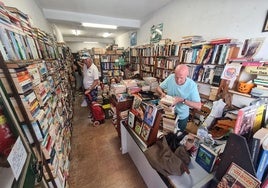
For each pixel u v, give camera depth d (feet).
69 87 13.38
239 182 2.10
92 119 10.30
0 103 2.00
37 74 3.65
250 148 2.02
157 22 13.71
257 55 6.27
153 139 3.90
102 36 29.96
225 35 7.72
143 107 4.39
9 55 2.93
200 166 3.08
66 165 5.50
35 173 2.53
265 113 2.52
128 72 15.96
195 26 9.56
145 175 5.16
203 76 8.35
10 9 3.58
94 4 11.58
